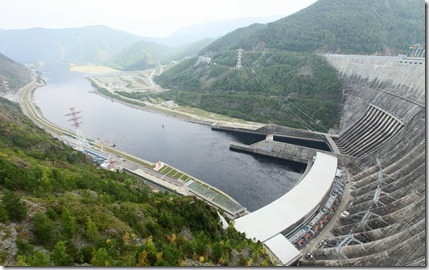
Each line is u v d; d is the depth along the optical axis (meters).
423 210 79.56
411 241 70.44
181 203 79.06
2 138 100.44
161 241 56.25
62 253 40.28
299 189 108.06
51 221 47.84
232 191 127.19
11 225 45.12
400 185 100.25
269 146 162.00
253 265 64.19
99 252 41.97
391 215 87.31
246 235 84.12
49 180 64.25
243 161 157.00
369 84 187.88
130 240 52.75
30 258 38.16
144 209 68.00
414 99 144.25
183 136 194.75
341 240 86.00
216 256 61.19
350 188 121.12
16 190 57.31
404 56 172.00
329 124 193.75
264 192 126.50
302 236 89.50
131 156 157.38
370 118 167.38
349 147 160.25
